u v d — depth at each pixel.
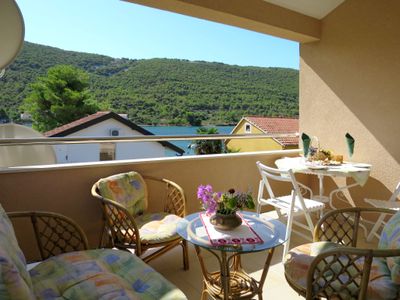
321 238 1.90
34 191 2.23
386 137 3.22
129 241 2.01
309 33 3.65
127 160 2.65
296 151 3.86
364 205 3.44
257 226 1.83
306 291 1.36
